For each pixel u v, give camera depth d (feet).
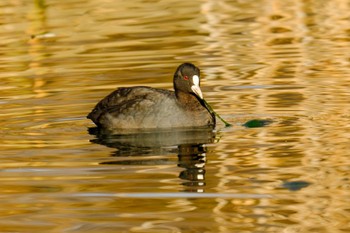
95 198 36.73
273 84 57.93
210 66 63.21
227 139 46.24
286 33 74.02
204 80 59.52
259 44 70.03
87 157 43.29
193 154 43.50
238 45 69.97
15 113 52.60
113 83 58.95
